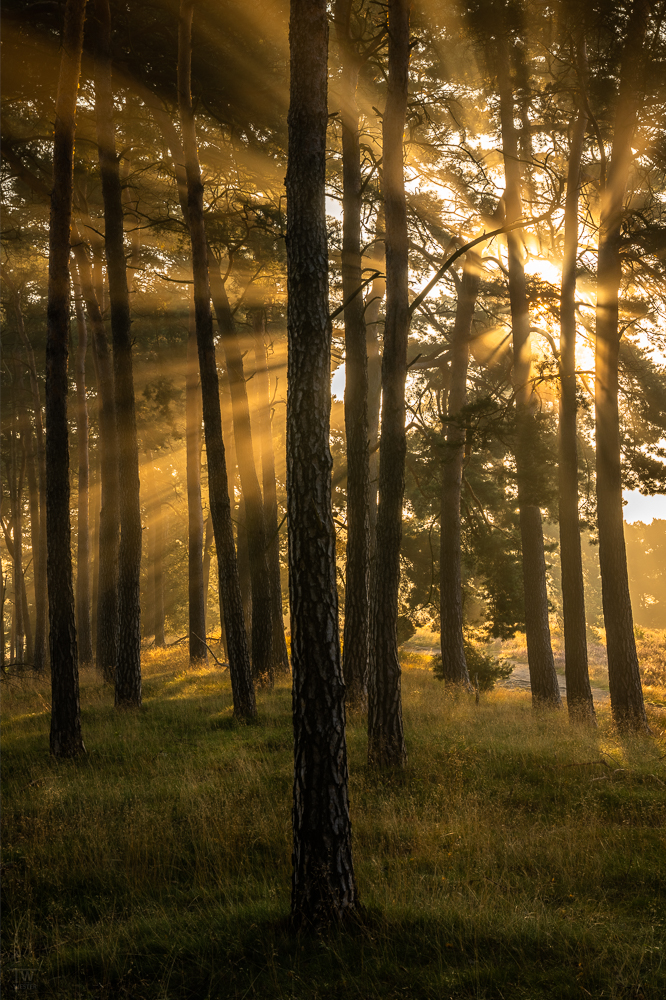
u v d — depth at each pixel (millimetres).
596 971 4254
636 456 15820
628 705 13953
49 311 11000
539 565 17203
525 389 16875
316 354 5574
